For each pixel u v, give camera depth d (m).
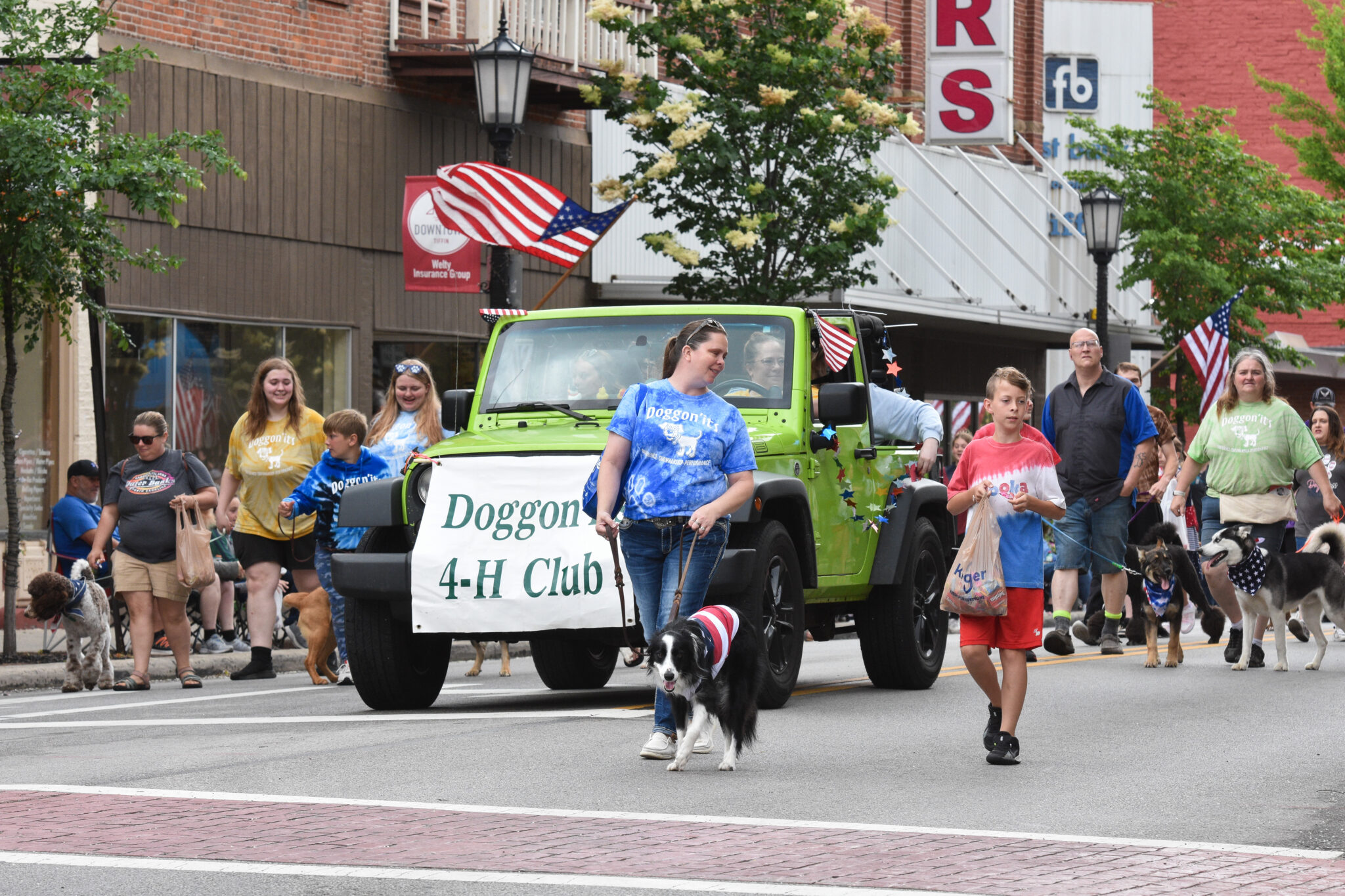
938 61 95.50
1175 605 44.69
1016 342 105.81
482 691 41.91
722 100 67.38
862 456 38.75
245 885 19.73
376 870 20.44
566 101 78.56
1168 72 152.62
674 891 19.41
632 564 28.53
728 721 27.67
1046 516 28.72
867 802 25.12
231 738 31.92
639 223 82.12
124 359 63.38
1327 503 44.78
